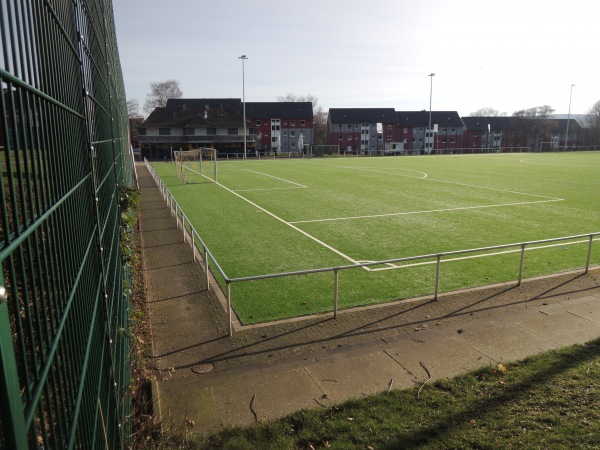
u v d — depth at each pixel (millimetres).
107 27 8977
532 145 102875
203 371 6449
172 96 109438
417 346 7035
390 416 5172
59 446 1764
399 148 95000
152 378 6184
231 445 4727
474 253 13258
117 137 10523
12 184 1451
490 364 6363
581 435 4766
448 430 4906
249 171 42750
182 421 5195
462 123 105500
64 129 2521
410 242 14766
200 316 8594
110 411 3531
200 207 21922
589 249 10734
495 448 4625
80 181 2900
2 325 1146
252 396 5711
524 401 5398
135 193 9508
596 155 74125
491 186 29484
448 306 8828
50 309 1859
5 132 1392
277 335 7648
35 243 1721
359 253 13555
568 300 8992
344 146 100688
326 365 6484
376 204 22469
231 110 78875
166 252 13492
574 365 6211
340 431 4938
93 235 3373
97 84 5355
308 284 10625
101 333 3490
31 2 1865
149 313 8750
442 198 24266
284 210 20922
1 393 1143
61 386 1849
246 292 10070
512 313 8352
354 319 8258
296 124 93625
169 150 73000
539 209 20609
